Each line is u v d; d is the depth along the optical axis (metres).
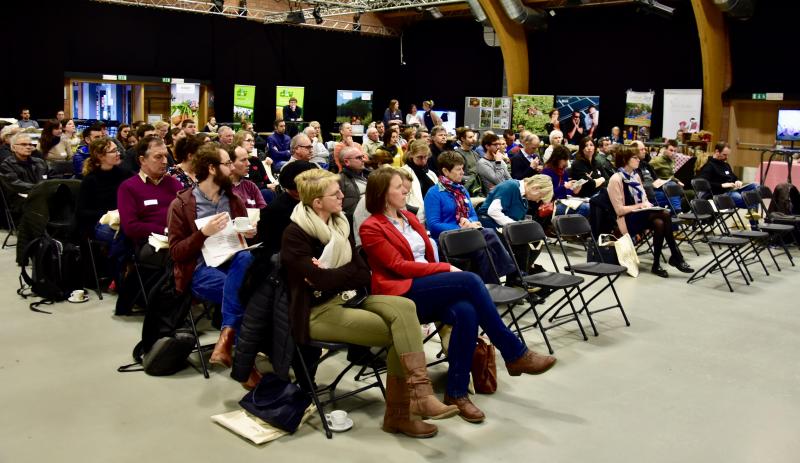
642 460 2.94
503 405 3.44
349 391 3.56
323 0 14.55
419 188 5.15
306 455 2.90
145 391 3.50
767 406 3.55
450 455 2.92
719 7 12.15
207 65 15.48
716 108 13.01
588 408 3.44
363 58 18.14
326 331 3.07
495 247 4.53
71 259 5.00
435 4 14.94
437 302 3.27
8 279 5.51
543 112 14.86
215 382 3.63
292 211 3.31
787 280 6.36
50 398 3.39
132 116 14.80
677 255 6.41
